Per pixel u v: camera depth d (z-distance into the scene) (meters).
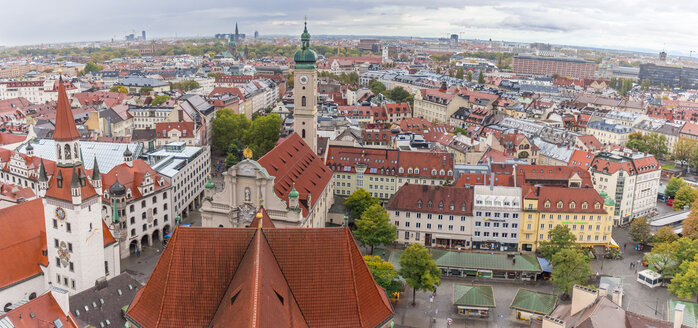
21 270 118.44
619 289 103.69
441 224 173.75
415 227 175.75
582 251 166.25
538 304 131.12
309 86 197.88
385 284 133.88
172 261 72.38
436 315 134.88
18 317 88.44
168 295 71.56
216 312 71.12
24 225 122.62
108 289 105.94
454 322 131.75
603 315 92.62
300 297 72.75
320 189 168.12
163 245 171.88
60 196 114.00
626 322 94.38
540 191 172.38
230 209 136.00
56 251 118.56
